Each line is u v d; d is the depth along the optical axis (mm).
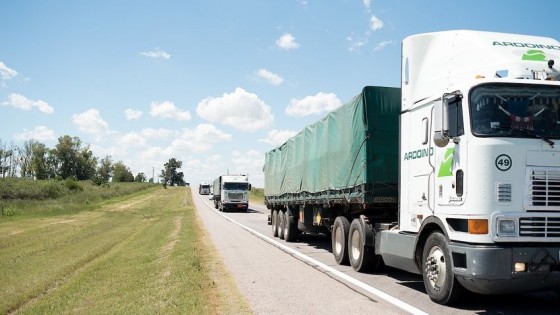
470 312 7023
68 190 58688
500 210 6562
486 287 6508
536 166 6691
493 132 6762
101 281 11523
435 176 7742
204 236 19828
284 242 17656
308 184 15320
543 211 6621
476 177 6703
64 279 13078
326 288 8859
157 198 75688
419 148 8359
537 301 7754
